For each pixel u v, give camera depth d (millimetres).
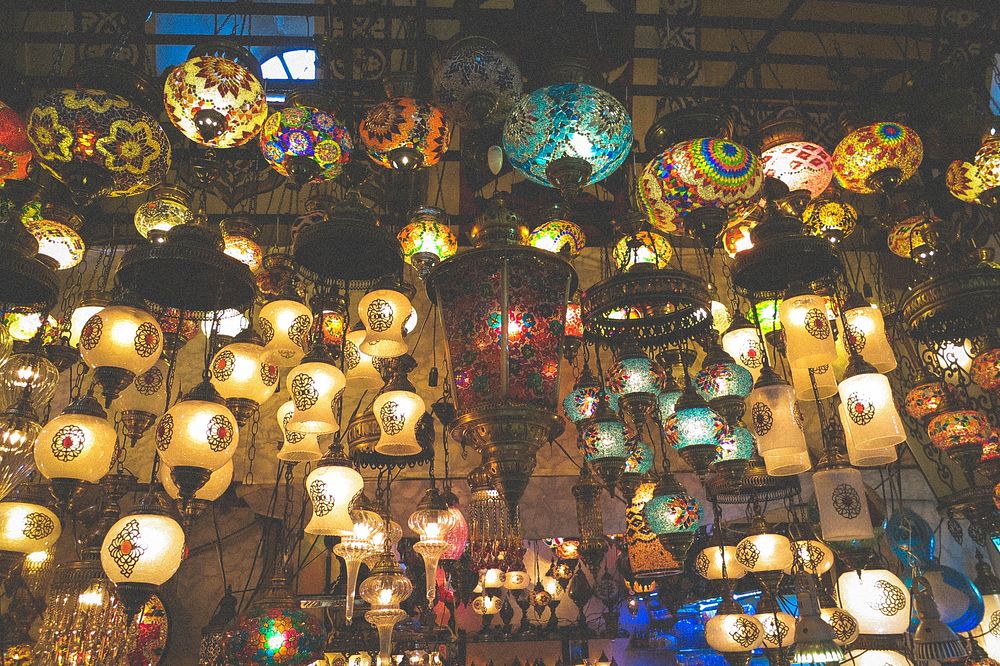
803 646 3000
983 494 3088
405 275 4324
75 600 2861
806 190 2771
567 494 4207
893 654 3016
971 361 3045
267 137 2469
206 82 2201
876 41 4438
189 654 4445
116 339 2168
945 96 3229
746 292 2566
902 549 3770
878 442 2361
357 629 4445
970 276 2625
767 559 3145
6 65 3381
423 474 4105
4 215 2525
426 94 3273
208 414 2129
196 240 2148
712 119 2426
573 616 8688
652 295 2234
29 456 2520
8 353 2744
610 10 3781
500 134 2627
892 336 3809
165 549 2158
